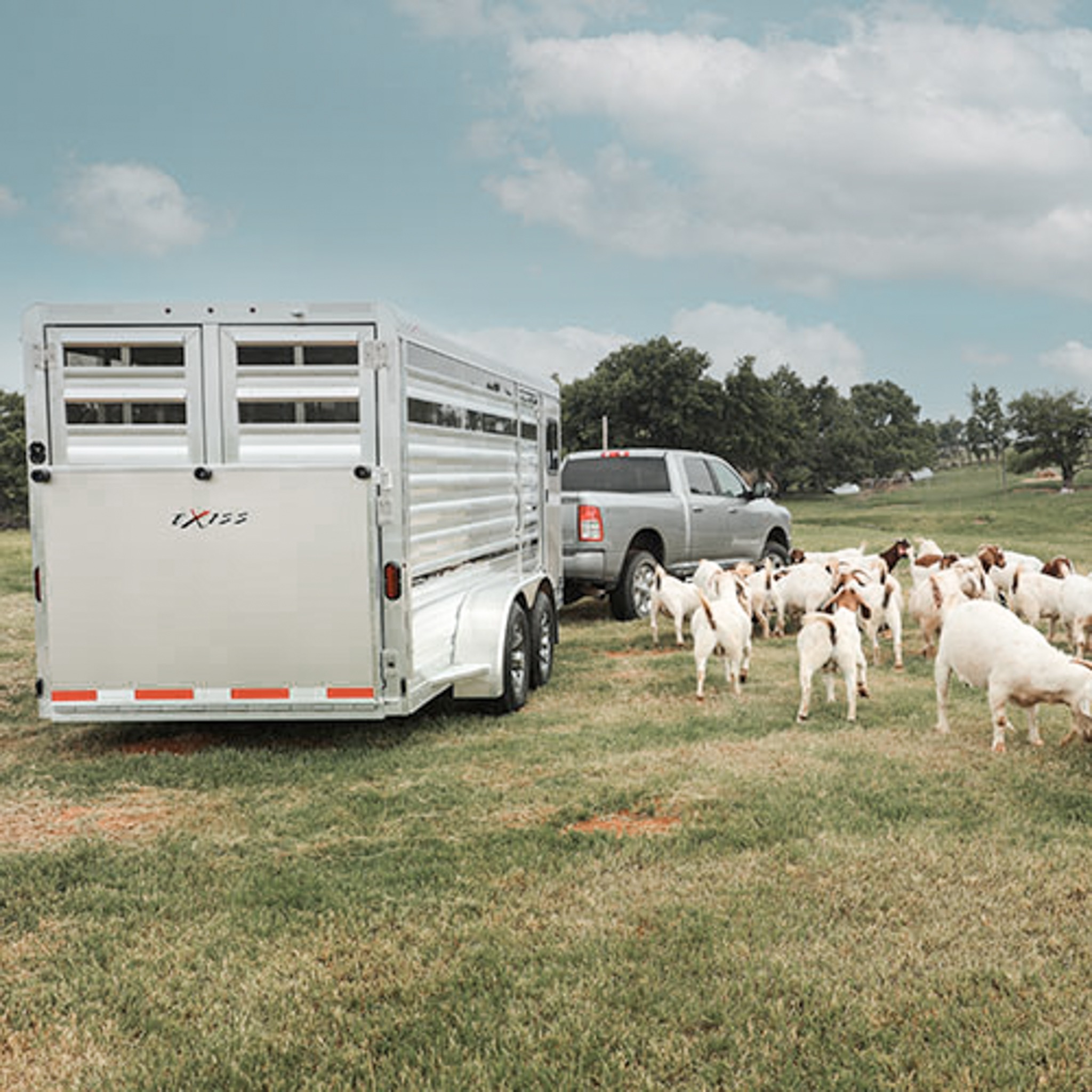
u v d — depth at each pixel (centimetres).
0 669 1052
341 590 645
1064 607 988
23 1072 336
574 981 380
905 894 448
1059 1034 341
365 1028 351
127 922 438
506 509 909
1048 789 585
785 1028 348
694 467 1448
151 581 649
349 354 643
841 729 733
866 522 4184
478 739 722
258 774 645
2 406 8000
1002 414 12031
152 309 643
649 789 596
